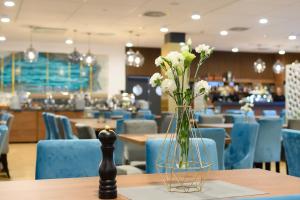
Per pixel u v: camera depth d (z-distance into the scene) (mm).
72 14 9820
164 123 7051
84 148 2793
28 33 12602
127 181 2305
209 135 4199
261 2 8484
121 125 5973
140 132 5766
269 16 9914
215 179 2371
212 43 14531
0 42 14234
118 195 1965
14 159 8930
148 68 16297
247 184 2229
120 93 14625
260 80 17781
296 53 17688
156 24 11047
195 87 2164
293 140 3791
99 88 15250
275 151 6105
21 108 12734
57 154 2736
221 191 2062
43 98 14680
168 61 2131
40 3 8727
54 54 14789
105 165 1890
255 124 4793
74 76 15008
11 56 14367
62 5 8898
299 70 8227
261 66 14305
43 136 12781
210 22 10703
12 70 14391
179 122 2193
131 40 14062
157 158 2684
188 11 9398
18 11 9508
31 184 2176
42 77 14688
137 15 9883
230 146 4988
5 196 1904
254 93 8336
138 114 9203
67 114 12812
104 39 13859
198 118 8320
